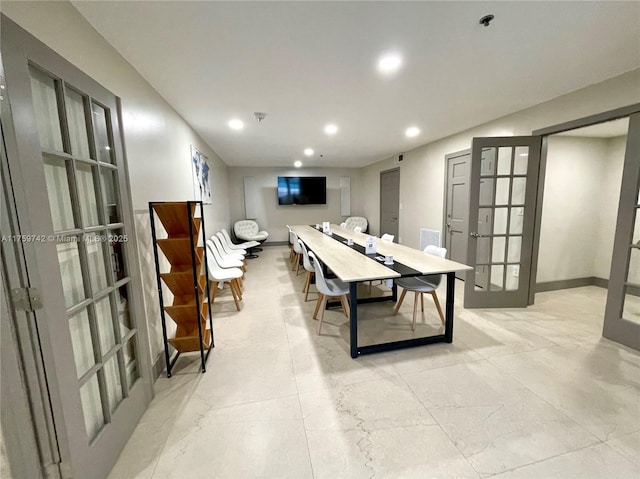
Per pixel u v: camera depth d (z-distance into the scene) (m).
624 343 2.38
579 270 3.96
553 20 1.61
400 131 4.11
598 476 1.27
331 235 4.48
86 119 1.40
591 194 3.83
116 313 1.52
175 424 1.62
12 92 0.95
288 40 1.77
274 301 3.60
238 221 7.48
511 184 3.09
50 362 1.07
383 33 1.71
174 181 2.92
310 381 1.98
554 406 1.69
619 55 2.00
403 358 2.24
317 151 5.64
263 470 1.33
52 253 1.08
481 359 2.21
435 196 4.86
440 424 1.58
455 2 1.45
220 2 1.41
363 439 1.49
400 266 2.41
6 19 0.93
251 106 2.94
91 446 1.24
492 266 3.48
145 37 1.69
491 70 2.21
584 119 2.56
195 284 2.04
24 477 1.11
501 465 1.33
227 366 2.18
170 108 2.82
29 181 1.00
